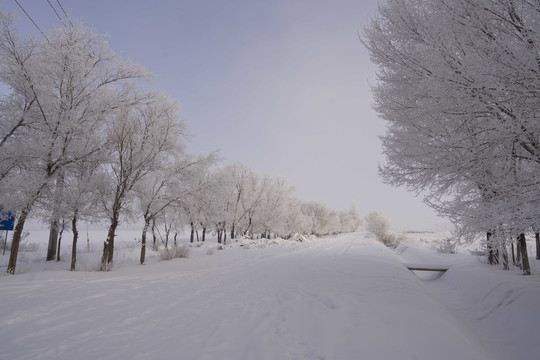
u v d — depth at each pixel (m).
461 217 5.93
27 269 9.13
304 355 2.88
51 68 8.59
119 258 13.75
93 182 9.98
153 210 12.62
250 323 3.96
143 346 3.16
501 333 5.03
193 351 3.01
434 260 15.00
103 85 9.87
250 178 30.55
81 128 8.89
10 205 8.39
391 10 5.87
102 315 4.32
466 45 5.04
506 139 5.18
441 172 6.52
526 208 4.34
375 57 6.69
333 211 62.28
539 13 4.02
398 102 6.43
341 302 4.95
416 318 3.92
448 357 2.76
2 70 8.39
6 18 7.97
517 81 4.38
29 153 8.78
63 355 2.93
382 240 41.25
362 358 2.75
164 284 6.89
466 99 4.98
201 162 13.41
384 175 7.66
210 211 14.94
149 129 11.32
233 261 12.36
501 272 8.51
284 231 36.81
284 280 7.45
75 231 9.79
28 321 3.98
